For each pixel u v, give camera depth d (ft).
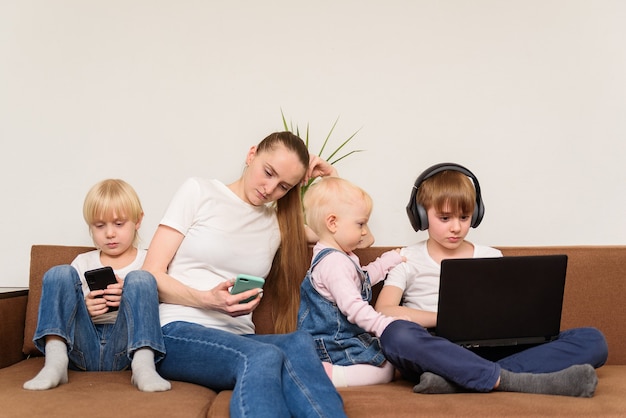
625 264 7.34
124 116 9.82
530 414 5.14
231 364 5.68
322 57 9.98
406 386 6.20
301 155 6.88
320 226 7.05
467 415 5.14
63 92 9.78
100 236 7.18
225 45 9.95
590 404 5.32
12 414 4.85
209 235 6.83
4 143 9.75
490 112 10.00
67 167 9.77
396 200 9.93
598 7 10.06
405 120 9.98
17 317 7.22
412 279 7.34
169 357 6.23
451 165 7.18
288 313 7.27
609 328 7.27
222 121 9.90
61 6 9.85
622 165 10.00
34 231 9.75
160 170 9.84
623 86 10.05
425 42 10.02
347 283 6.52
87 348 6.57
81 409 4.98
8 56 9.80
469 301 6.10
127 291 6.30
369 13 10.02
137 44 9.87
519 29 10.05
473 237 9.95
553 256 6.24
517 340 6.26
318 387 5.42
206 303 6.42
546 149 10.00
